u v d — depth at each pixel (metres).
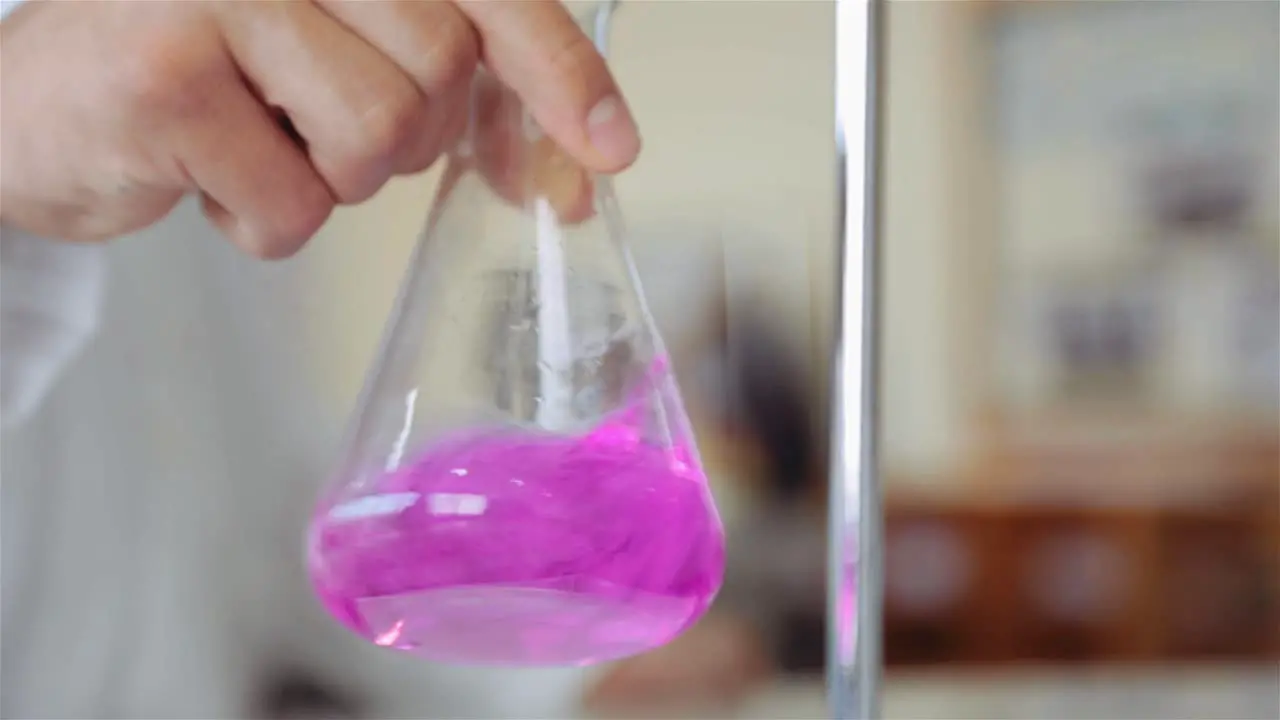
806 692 1.08
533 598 0.52
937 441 1.18
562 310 0.54
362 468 0.54
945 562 1.16
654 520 0.53
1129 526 1.12
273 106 0.56
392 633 0.54
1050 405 1.16
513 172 0.55
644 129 1.15
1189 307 1.12
